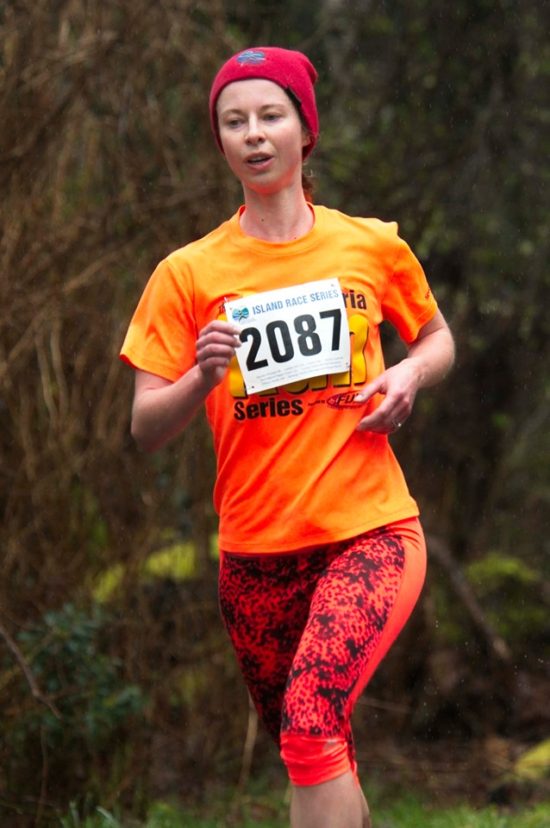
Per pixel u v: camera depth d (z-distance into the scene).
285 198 9.20
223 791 18.44
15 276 16.62
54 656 15.20
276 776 19.75
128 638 17.22
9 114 16.91
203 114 18.48
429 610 23.22
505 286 24.66
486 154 23.73
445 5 23.77
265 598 9.17
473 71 23.88
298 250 9.14
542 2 23.86
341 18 23.67
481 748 21.97
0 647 15.48
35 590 16.62
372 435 9.07
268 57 9.10
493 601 25.19
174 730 18.27
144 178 17.86
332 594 8.32
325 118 23.22
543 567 32.28
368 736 22.09
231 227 9.30
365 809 8.62
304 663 8.00
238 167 9.06
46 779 15.33
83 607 16.97
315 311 8.98
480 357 25.09
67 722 15.27
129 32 17.83
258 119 8.99
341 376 8.97
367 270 9.25
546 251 24.47
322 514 8.84
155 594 18.33
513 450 30.41
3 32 17.11
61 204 17.39
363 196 22.83
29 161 16.92
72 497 17.19
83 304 17.27
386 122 23.69
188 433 18.47
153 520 17.66
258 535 9.02
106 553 17.48
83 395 17.31
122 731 16.59
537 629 25.05
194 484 18.58
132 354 9.19
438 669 23.22
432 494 25.20
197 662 18.25
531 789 19.70
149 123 18.03
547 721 23.03
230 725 18.88
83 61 17.47
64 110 17.39
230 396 8.98
